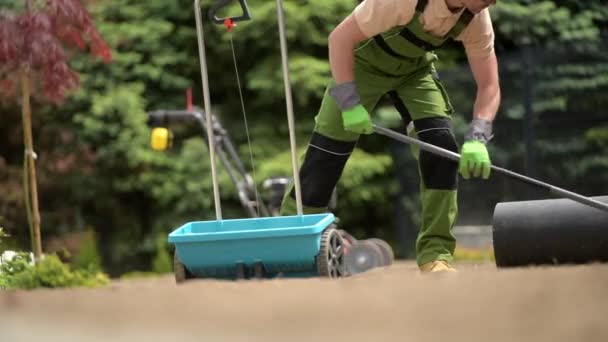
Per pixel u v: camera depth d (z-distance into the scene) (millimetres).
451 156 12594
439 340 6297
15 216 32812
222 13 32719
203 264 12211
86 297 8164
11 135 33719
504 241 12516
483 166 12453
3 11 17844
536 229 12414
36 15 17703
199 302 7750
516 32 33375
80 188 33312
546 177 30438
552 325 6574
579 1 34094
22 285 12414
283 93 32094
